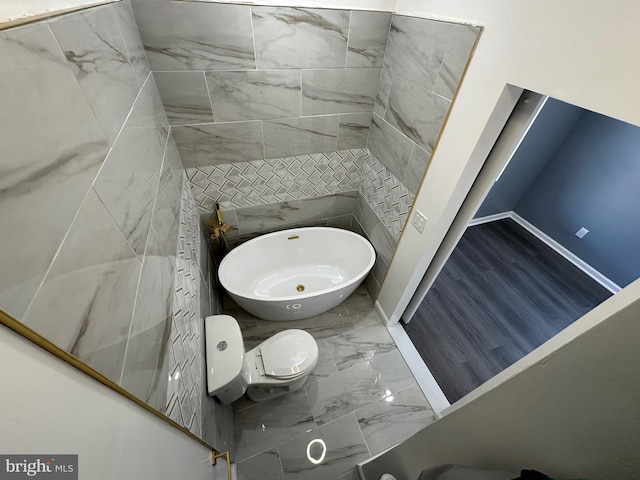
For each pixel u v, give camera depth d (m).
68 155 0.45
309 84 1.44
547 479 0.36
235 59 1.24
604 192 2.43
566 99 0.72
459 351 1.91
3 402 0.26
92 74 0.59
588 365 0.29
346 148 1.81
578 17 0.65
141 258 0.70
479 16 0.91
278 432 1.47
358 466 1.34
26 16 0.40
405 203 1.55
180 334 0.90
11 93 0.34
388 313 1.96
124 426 0.46
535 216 2.99
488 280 2.46
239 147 1.56
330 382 1.69
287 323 1.98
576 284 2.47
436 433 0.66
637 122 0.59
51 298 0.36
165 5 1.03
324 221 2.24
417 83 1.26
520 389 0.38
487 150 1.06
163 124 1.22
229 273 1.85
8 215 0.31
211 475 0.88
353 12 1.26
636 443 0.27
